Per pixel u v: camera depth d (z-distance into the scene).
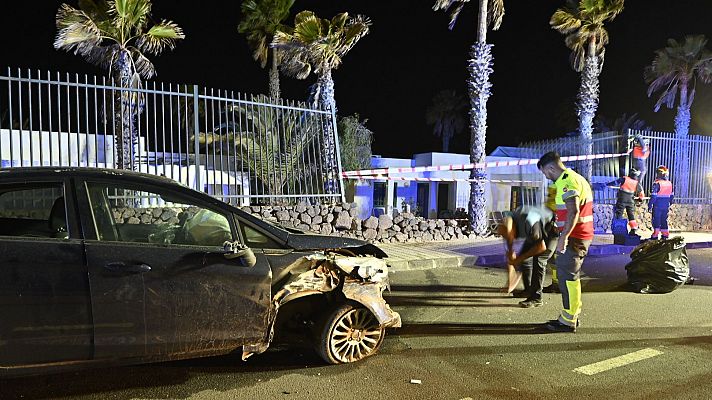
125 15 10.75
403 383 4.17
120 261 3.59
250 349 4.09
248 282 3.97
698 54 22.23
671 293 7.46
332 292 4.54
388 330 5.58
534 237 6.62
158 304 3.69
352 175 11.39
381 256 4.91
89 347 3.54
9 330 3.33
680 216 15.34
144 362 3.75
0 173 3.56
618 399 3.93
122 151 8.89
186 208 4.85
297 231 4.95
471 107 12.51
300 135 10.74
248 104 9.95
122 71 10.60
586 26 16.72
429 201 25.08
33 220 4.08
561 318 5.66
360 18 12.50
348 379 4.23
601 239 12.71
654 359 4.80
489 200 21.84
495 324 5.86
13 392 3.81
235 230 4.14
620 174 14.57
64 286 3.44
